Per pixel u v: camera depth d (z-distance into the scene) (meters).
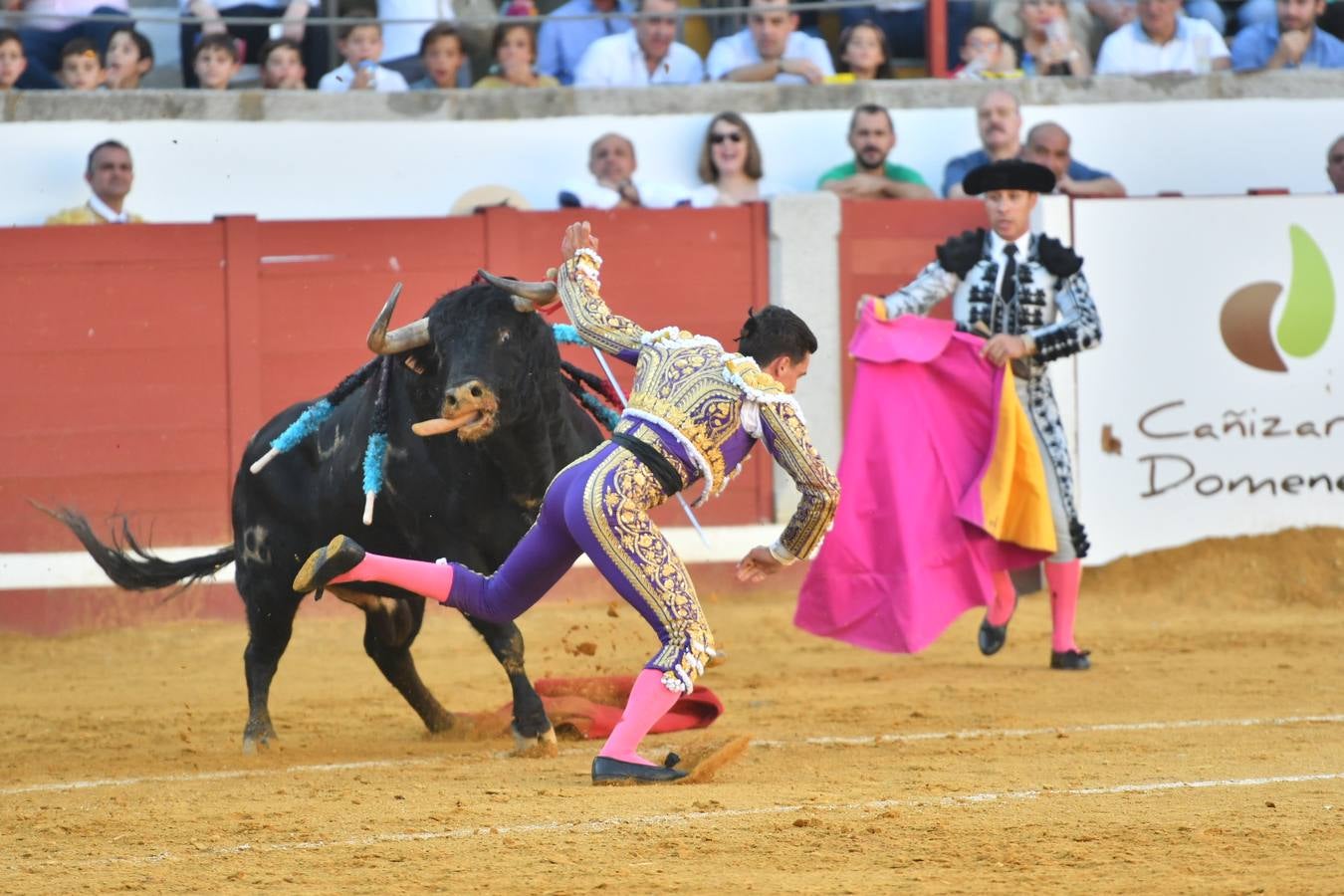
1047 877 7.08
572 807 8.94
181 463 21.08
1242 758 10.77
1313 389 22.55
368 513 11.91
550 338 11.42
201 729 14.10
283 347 21.33
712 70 24.23
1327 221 22.56
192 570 13.75
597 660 18.16
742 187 23.23
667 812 8.73
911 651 15.44
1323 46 24.73
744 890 6.90
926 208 22.53
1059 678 15.91
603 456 9.38
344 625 20.64
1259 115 24.25
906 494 15.75
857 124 23.06
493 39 23.95
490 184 23.06
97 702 15.98
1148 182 24.08
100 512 20.86
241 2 23.47
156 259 21.08
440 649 19.19
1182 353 22.38
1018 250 16.41
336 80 23.42
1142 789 9.44
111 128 22.19
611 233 21.95
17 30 22.61
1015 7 24.66
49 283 20.81
